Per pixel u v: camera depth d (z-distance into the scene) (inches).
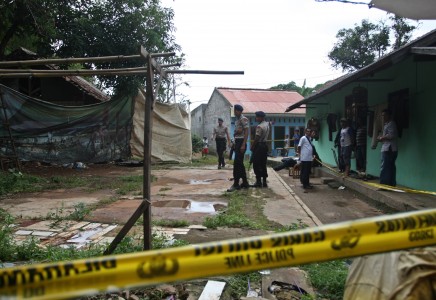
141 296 127.5
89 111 566.3
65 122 549.0
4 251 163.8
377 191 306.8
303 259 61.4
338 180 414.6
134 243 181.2
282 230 205.8
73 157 560.4
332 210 281.1
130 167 568.7
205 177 464.8
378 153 374.9
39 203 298.5
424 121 291.7
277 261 61.1
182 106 678.5
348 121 406.6
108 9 537.0
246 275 145.9
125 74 159.9
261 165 370.0
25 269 56.8
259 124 370.3
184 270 59.4
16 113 510.3
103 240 192.7
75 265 57.7
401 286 69.5
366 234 62.5
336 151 518.9
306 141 384.8
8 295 56.4
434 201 263.0
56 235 204.8
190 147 669.3
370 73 293.1
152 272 58.6
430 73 281.6
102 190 366.6
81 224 228.8
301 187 399.2
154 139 638.5
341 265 156.7
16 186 366.0
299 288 135.9
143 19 543.8
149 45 556.1
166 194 339.0
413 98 307.4
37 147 532.7
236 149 355.9
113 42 537.0
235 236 200.5
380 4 143.6
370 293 75.2
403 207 260.5
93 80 973.2
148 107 149.9
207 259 59.9
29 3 434.3
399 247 63.0
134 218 149.1
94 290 57.6
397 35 909.2
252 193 341.1
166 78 174.7
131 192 352.2
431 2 139.9
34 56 593.0
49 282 57.1
